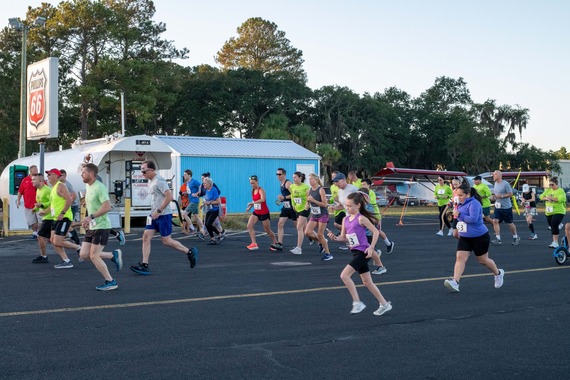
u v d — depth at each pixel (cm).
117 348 605
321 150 5834
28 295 895
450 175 3284
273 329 689
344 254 1454
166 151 2317
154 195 1095
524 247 1641
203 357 575
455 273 927
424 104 7556
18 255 1401
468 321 732
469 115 7075
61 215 1156
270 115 6125
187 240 1800
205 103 6431
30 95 1988
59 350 597
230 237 1914
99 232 927
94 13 4831
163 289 949
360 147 6594
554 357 579
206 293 916
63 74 5000
